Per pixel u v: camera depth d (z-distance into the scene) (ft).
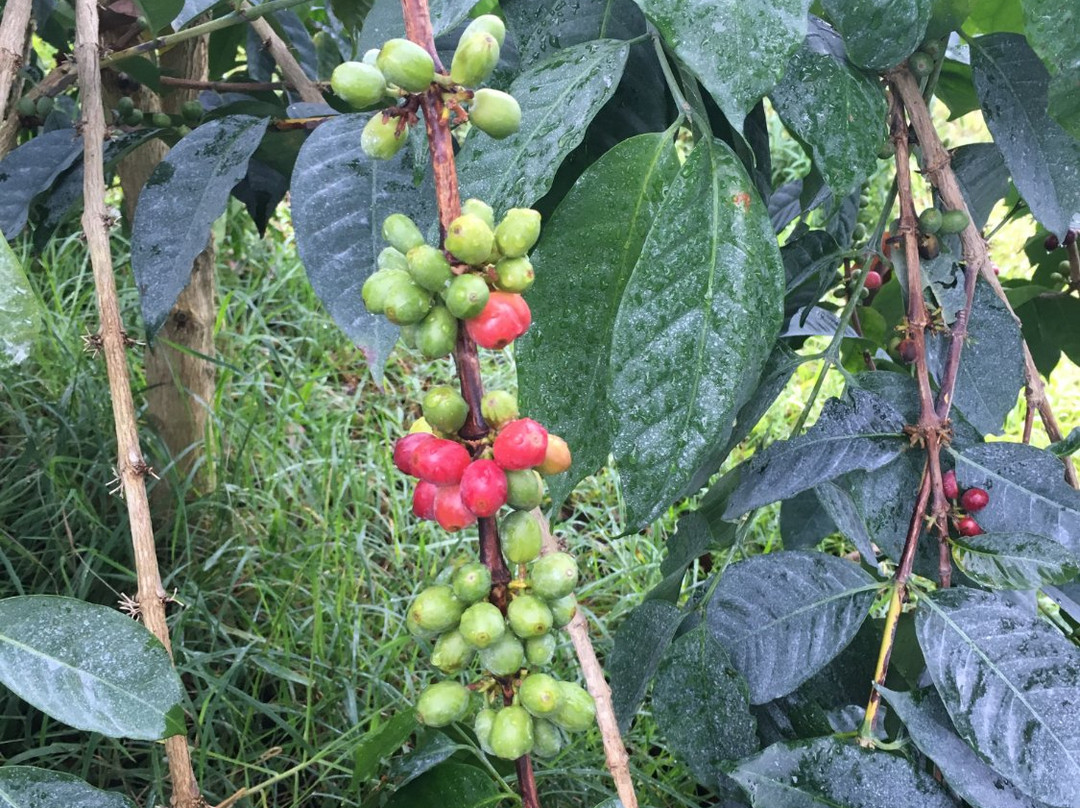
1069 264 2.27
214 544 2.99
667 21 1.06
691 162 1.21
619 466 1.19
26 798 1.08
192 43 2.61
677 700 1.45
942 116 6.31
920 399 1.47
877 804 1.26
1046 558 1.29
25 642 1.05
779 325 1.22
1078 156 1.48
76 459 2.85
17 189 1.89
